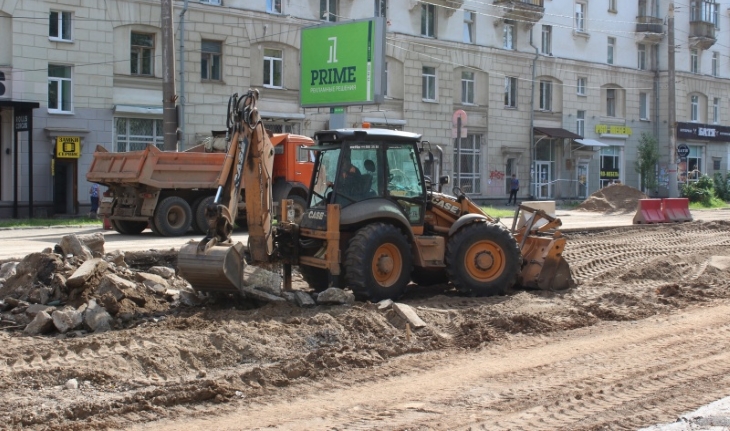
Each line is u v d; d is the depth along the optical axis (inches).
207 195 844.0
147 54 1231.5
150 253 563.2
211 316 377.7
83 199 1168.2
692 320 401.7
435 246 451.8
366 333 359.3
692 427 238.8
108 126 1187.3
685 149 1779.0
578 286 507.2
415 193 450.6
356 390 281.9
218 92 1291.8
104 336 338.3
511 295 466.3
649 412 255.9
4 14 1093.8
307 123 1401.3
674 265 593.0
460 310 412.8
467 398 271.9
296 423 245.4
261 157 410.3
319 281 460.1
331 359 313.7
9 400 264.7
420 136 454.6
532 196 1780.3
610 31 1943.9
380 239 420.8
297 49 1384.1
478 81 1679.4
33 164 1125.1
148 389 278.4
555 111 1836.9
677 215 1072.8
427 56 1568.7
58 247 452.4
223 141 890.7
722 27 2228.1
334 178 432.1
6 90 1098.7
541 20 1786.4
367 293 416.2
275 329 350.6
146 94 1224.8
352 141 432.8
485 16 1674.5
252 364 316.2
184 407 261.9
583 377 298.5
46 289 399.5
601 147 1929.1
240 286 394.3
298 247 436.5
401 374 303.3
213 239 389.4
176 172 807.7
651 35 2000.5
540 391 279.6
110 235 832.3
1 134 1118.4
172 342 324.5
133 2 1199.6
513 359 326.3
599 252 691.4
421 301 445.7
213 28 1279.5
